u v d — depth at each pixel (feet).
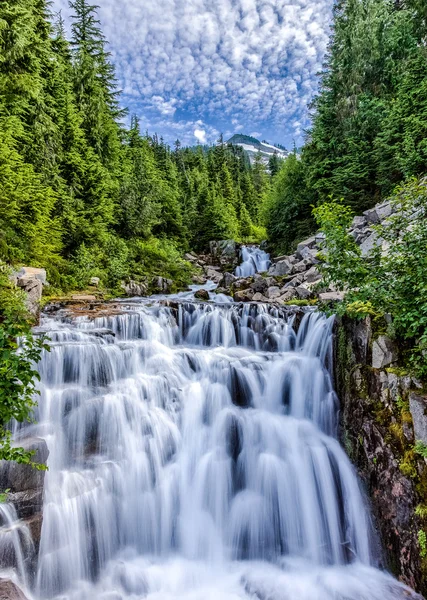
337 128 67.10
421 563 14.66
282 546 19.57
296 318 30.48
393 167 52.49
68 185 55.36
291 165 90.33
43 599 14.71
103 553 17.29
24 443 15.52
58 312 34.53
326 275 21.86
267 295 51.19
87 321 31.45
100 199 59.72
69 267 49.01
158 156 147.23
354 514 19.08
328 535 19.34
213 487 20.90
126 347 25.67
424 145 43.65
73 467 18.51
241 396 25.36
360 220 51.44
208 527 19.85
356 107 63.67
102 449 20.06
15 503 14.11
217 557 18.70
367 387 20.04
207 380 25.77
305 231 72.69
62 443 18.70
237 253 100.89
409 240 18.04
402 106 49.34
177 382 24.93
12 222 35.50
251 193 183.93
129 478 19.29
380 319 20.24
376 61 64.85
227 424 23.25
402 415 17.11
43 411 19.35
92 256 54.75
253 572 17.56
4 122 37.11
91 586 16.08
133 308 37.24
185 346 34.04
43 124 48.67
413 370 17.53
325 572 17.46
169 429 22.12
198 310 36.91
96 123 70.23
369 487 18.65
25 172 38.63
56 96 55.11
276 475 20.83
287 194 83.71
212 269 94.02
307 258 56.44
